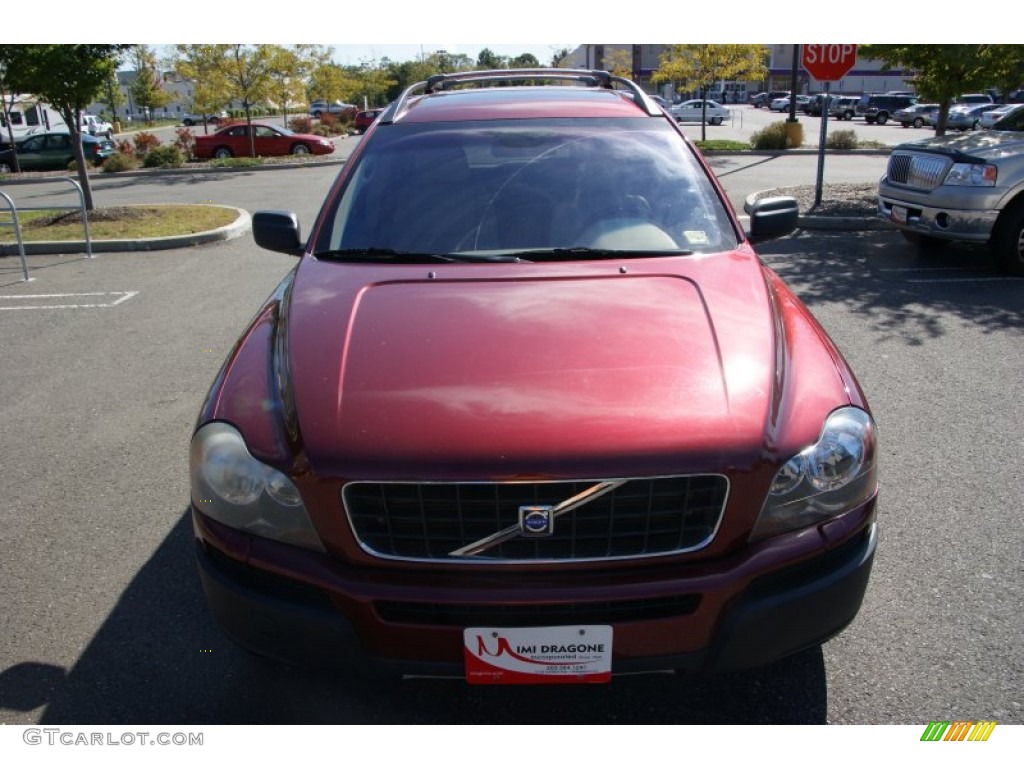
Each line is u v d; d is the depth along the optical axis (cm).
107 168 2338
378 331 262
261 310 318
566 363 241
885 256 884
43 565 350
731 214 342
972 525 362
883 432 456
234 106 3338
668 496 216
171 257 1009
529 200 339
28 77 1203
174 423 497
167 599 326
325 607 223
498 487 213
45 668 287
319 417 229
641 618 218
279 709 267
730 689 271
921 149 830
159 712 266
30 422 503
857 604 236
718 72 2450
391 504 218
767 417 227
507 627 217
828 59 1089
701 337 254
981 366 552
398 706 268
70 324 716
